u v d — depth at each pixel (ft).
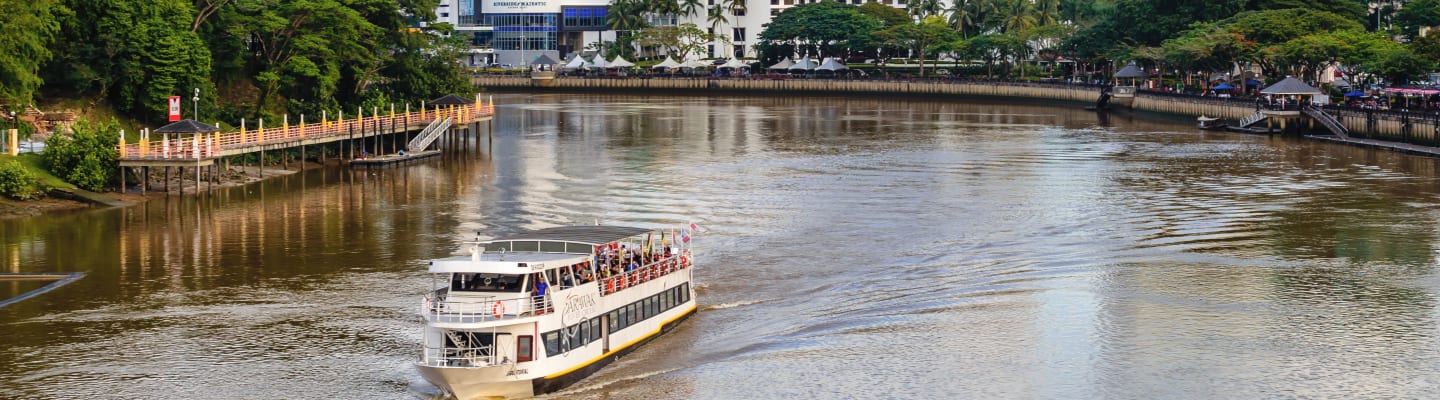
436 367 194.08
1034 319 243.60
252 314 246.88
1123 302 255.50
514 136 611.88
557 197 393.29
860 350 224.74
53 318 244.22
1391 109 550.77
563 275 205.05
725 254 300.20
